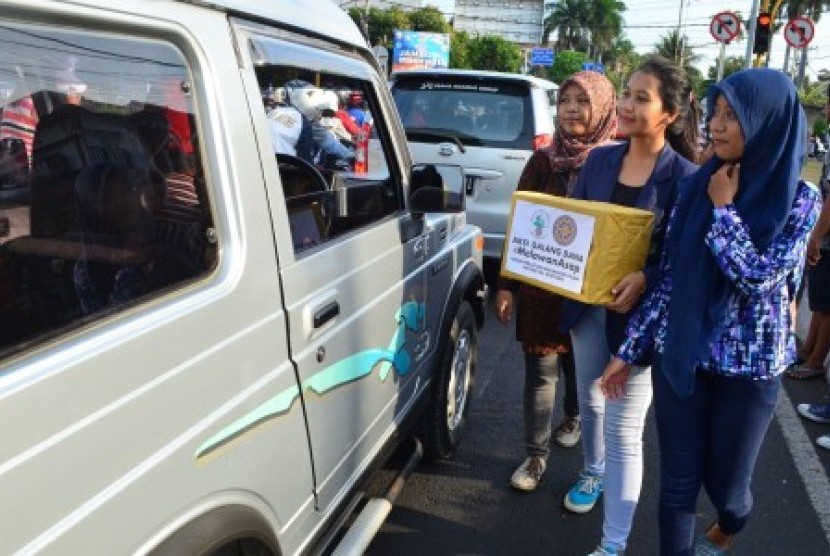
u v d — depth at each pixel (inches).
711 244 83.0
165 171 63.1
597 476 127.6
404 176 116.5
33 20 52.2
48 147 55.2
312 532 83.9
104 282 57.0
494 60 2167.8
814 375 196.9
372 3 2031.3
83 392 50.2
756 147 79.8
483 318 155.0
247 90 71.3
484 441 154.3
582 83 115.2
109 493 51.9
